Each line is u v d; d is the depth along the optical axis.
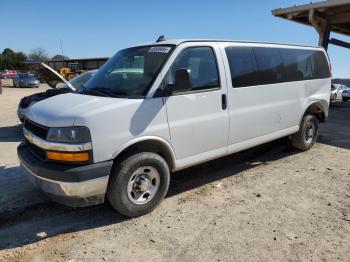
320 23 13.68
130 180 3.90
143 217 4.09
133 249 3.43
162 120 4.06
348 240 3.57
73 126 3.53
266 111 5.45
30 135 3.96
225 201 4.53
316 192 4.84
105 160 3.66
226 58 4.80
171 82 4.16
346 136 8.71
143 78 4.16
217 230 3.77
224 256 3.29
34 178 3.84
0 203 4.48
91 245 3.52
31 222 3.99
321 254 3.33
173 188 5.00
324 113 7.09
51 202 4.51
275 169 5.87
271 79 5.53
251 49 5.25
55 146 3.57
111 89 4.21
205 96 4.47
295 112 6.16
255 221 3.97
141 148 4.04
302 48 6.36
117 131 3.71
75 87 8.45
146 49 4.57
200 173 5.66
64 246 3.51
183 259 3.26
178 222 3.96
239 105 4.94
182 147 4.32
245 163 6.20
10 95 23.84
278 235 3.66
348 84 31.38
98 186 3.62
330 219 4.02
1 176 5.50
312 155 6.74
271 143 7.45
